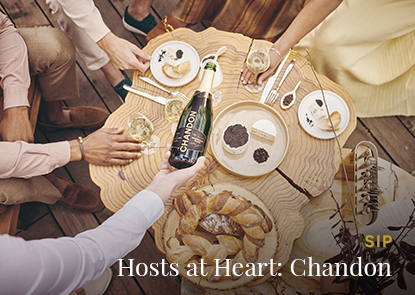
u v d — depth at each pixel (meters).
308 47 1.75
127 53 1.26
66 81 1.61
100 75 2.21
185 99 1.21
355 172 1.17
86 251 0.58
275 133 1.15
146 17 2.09
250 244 1.00
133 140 1.16
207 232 1.14
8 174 1.10
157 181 0.77
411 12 1.50
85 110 1.98
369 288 0.86
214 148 1.16
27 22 2.22
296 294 1.22
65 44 1.46
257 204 1.08
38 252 0.51
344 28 1.59
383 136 2.11
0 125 1.24
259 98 1.24
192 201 1.02
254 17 1.61
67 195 1.81
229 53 1.29
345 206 1.28
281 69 1.28
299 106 1.22
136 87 1.25
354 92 1.90
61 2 1.23
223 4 1.61
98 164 1.15
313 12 1.20
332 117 1.19
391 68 1.77
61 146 1.13
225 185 1.11
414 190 1.33
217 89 1.24
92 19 1.25
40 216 1.92
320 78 1.27
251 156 1.16
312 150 1.18
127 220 0.66
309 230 1.28
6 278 0.47
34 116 1.54
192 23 1.78
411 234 1.22
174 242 1.03
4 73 1.23
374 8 1.49
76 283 0.56
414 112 1.96
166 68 1.23
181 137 0.94
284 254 1.08
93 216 1.96
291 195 1.13
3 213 1.32
